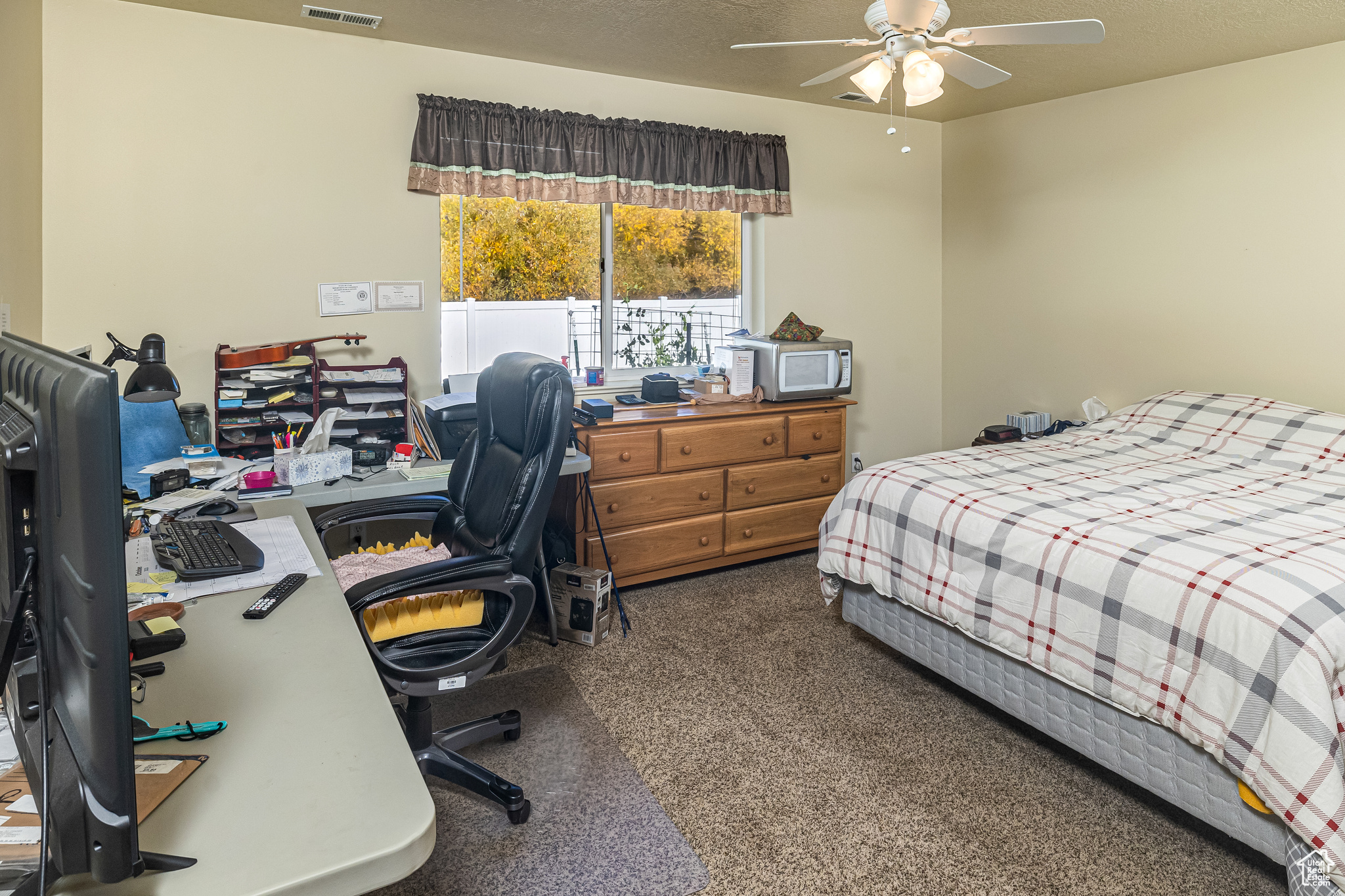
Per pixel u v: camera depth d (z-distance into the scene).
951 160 4.84
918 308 4.91
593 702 2.67
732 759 2.34
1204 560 1.99
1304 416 3.19
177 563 1.59
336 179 3.28
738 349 3.97
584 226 3.97
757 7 2.92
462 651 1.92
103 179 2.90
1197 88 3.71
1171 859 1.92
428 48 3.40
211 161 3.06
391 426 3.30
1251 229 3.58
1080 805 2.13
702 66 3.67
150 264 3.00
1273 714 1.67
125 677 0.63
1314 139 3.36
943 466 2.99
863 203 4.64
